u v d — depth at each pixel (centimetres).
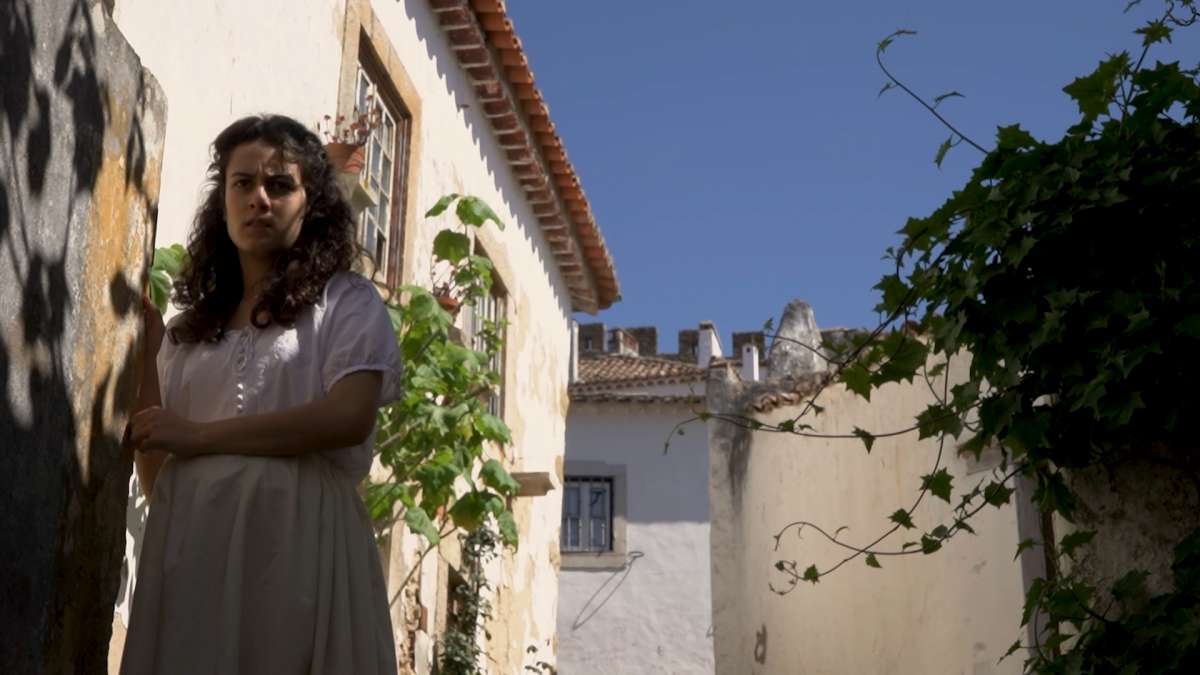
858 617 1055
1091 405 414
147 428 263
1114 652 433
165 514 262
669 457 2528
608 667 2448
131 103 305
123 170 299
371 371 274
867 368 498
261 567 257
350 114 844
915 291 470
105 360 286
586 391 2609
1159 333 413
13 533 246
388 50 923
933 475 496
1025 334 439
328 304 281
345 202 299
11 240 247
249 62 704
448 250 828
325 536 262
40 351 257
